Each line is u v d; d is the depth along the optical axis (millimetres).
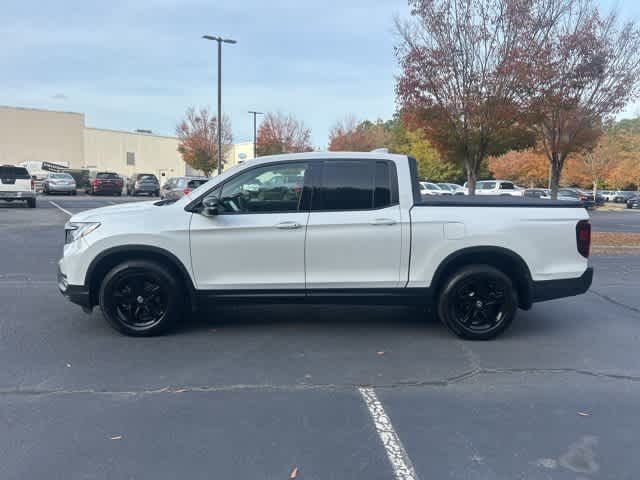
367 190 5312
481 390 4215
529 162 44281
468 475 3025
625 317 6504
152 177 38938
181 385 4234
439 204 5332
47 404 3865
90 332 5574
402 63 11906
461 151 12578
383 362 4809
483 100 11477
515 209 5363
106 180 37531
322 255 5266
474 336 5434
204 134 40156
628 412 3848
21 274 8719
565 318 6441
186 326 5852
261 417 3695
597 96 12961
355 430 3527
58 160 55719
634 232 18250
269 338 5469
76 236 5312
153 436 3416
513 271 5508
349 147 46031
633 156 50875
